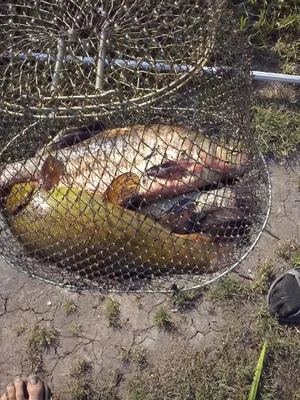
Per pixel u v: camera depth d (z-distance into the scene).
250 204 0.71
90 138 0.66
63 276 0.74
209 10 0.65
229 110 0.70
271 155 0.97
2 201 0.69
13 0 0.77
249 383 0.88
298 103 1.00
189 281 0.76
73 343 0.89
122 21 0.73
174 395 0.88
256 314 0.91
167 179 0.65
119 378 0.88
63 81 0.68
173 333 0.90
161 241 0.65
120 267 0.68
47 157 0.66
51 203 0.64
